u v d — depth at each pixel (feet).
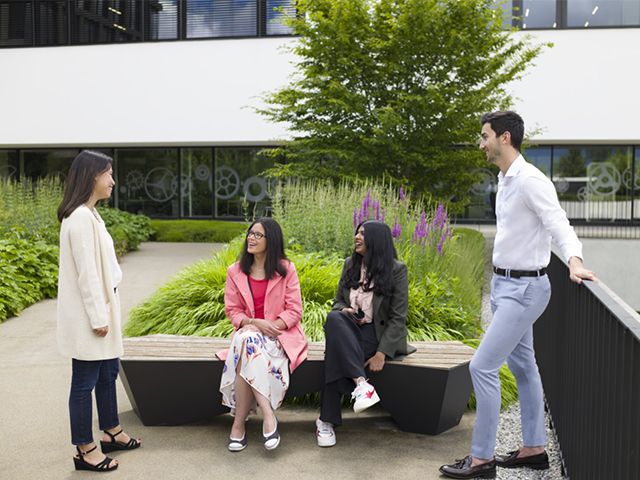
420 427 12.06
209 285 18.81
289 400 13.99
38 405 13.84
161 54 54.85
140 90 55.31
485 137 9.56
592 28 49.52
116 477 10.14
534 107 50.44
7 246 27.20
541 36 50.03
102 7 55.57
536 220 9.22
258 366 11.09
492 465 9.95
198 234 53.78
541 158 57.06
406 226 22.08
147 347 13.07
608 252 43.21
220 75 54.29
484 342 9.62
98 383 10.96
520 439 11.78
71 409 10.23
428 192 35.04
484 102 34.45
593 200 56.65
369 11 35.78
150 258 40.83
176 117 55.06
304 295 17.76
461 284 21.85
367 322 12.09
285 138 53.31
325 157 36.19
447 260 22.48
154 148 60.70
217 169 59.98
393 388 11.96
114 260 10.67
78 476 10.18
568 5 49.67
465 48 33.63
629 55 49.37
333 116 35.58
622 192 56.29
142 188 61.05
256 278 12.24
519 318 9.36
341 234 22.53
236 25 53.93
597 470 7.70
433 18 32.78
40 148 61.52
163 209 60.90
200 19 54.34
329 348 11.44
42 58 56.24
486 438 9.84
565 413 10.31
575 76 49.93
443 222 23.36
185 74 54.70
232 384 11.51
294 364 11.76
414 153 33.68
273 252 12.03
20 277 26.27
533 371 10.30
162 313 18.51
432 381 11.60
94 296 9.86
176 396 12.31
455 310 18.07
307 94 35.91
